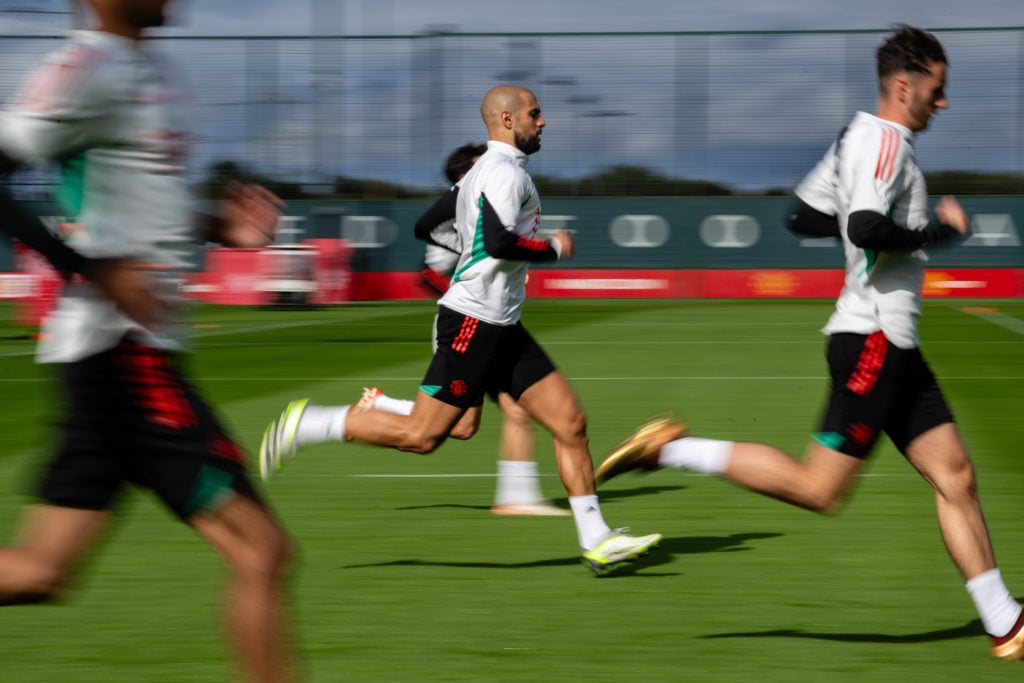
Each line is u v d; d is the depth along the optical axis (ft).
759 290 409.90
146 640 48.47
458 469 92.02
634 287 411.54
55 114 30.53
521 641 48.32
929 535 67.82
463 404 62.23
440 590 56.49
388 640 48.47
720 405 128.77
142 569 60.13
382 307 368.48
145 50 32.45
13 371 172.14
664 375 160.04
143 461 32.48
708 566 61.05
